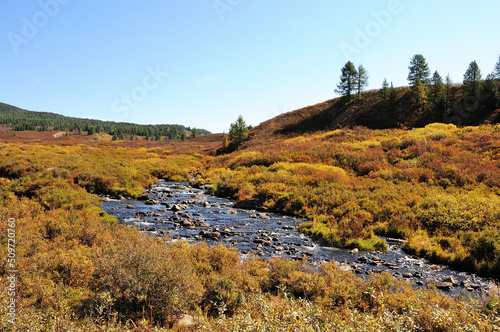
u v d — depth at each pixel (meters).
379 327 4.13
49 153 40.69
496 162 21.47
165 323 5.22
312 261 10.48
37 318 4.32
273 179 25.12
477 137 28.34
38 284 5.87
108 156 47.12
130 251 6.31
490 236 11.05
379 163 26.36
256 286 7.02
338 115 62.47
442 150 26.22
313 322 4.27
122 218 16.12
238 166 36.78
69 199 16.22
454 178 20.30
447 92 50.28
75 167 28.25
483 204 14.55
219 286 6.62
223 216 17.97
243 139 62.59
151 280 5.66
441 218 14.17
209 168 42.81
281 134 61.62
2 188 17.81
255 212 19.33
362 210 16.19
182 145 80.88
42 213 12.48
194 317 5.46
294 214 18.45
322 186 21.38
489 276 9.59
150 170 36.97
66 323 4.33
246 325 4.02
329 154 31.94
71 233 9.88
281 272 7.91
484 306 5.92
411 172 22.48
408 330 4.28
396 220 14.85
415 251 11.87
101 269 6.21
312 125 62.47
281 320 4.20
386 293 6.62
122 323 5.00
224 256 8.79
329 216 16.33
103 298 5.17
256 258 9.76
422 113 50.28
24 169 24.83
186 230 14.23
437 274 9.69
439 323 4.55
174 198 24.05
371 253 11.79
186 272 6.13
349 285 7.14
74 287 6.36
